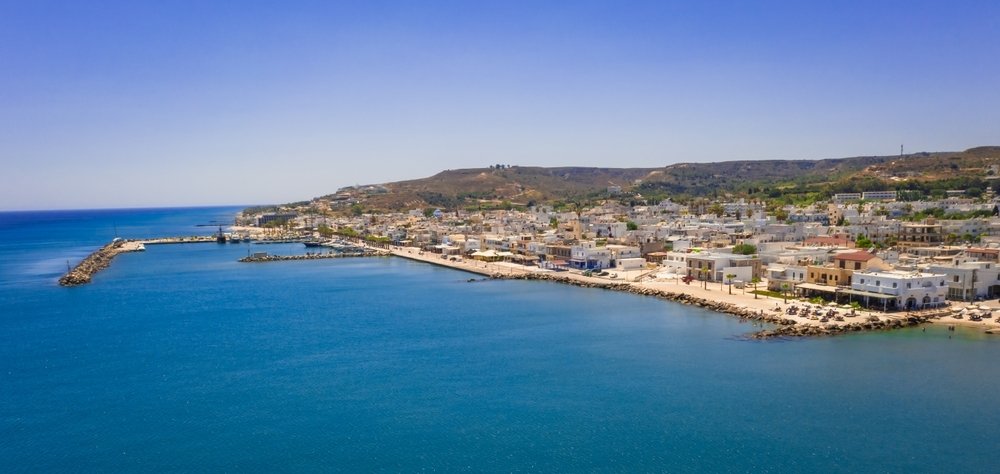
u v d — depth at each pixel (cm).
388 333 13812
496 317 15475
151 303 18338
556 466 7344
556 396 9462
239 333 14025
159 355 12156
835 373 10100
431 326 14512
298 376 10675
